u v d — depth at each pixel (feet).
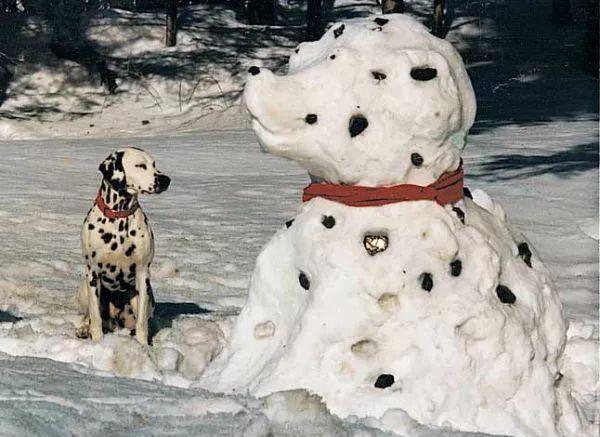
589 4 137.08
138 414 17.20
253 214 55.06
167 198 59.57
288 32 153.89
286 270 21.24
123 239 28.89
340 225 20.34
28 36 146.51
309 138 20.29
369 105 20.11
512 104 120.88
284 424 16.49
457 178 20.95
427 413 19.21
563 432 20.45
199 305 35.29
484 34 153.38
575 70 136.87
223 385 21.21
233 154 84.64
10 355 24.99
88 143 96.27
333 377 19.65
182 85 136.56
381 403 19.25
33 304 33.83
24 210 52.80
